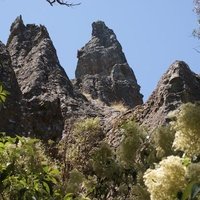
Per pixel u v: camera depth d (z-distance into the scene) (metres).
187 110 3.77
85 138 10.55
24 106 16.73
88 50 48.28
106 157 6.87
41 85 20.28
